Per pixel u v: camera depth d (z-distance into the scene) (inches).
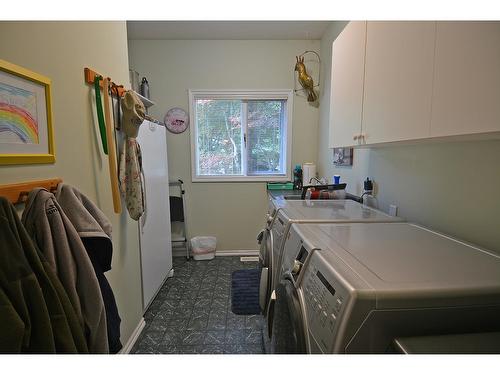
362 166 86.7
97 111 57.7
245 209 141.1
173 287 107.4
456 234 48.5
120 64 70.3
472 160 45.0
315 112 135.6
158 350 73.0
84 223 41.6
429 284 26.5
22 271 29.3
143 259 85.6
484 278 28.1
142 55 130.4
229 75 132.4
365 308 24.8
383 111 49.3
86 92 54.3
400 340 24.5
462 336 25.2
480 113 29.1
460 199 47.6
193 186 138.9
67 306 34.4
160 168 103.9
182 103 133.6
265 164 141.0
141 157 77.7
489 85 28.0
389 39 47.0
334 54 76.0
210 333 79.8
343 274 28.2
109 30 64.5
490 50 27.8
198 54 131.0
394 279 27.4
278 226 58.6
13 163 35.9
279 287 43.1
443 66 34.3
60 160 46.0
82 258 38.6
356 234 43.6
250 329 81.5
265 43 131.2
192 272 121.3
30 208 36.2
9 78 35.3
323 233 43.8
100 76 58.1
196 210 140.2
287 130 136.1
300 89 133.9
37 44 40.8
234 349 73.2
